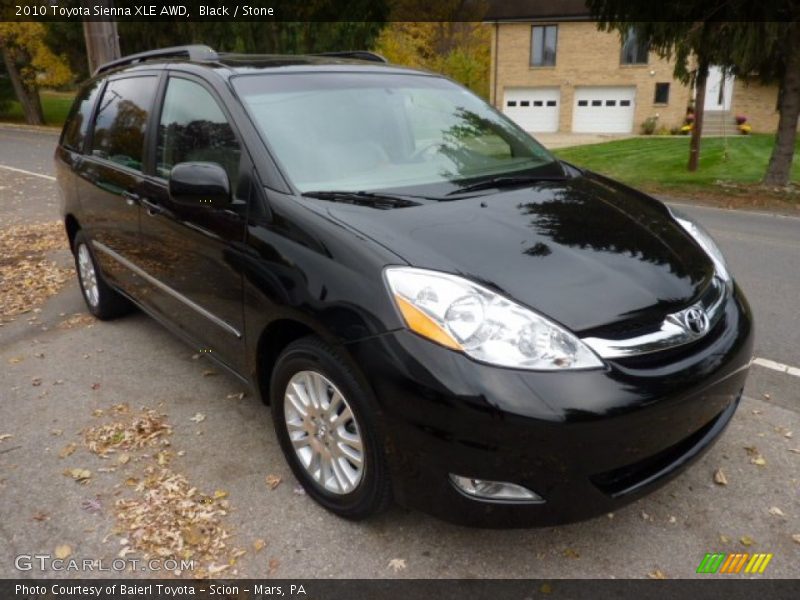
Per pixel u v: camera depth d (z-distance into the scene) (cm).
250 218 300
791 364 433
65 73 2862
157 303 404
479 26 3559
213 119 339
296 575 257
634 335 240
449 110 388
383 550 268
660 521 284
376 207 286
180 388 404
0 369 435
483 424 223
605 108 3016
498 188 326
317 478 289
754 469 318
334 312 253
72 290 598
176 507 295
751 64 1149
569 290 246
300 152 314
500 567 259
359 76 379
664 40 1248
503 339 228
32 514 292
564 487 231
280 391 296
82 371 429
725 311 280
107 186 437
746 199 1172
